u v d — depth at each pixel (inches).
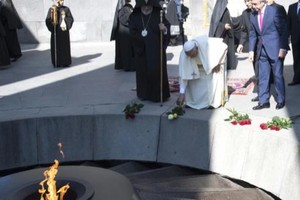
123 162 279.4
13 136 273.0
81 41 606.2
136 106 278.1
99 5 596.4
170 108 283.9
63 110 288.4
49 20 431.2
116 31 408.8
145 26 289.3
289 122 241.3
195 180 249.6
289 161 224.2
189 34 622.5
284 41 264.8
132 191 167.9
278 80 271.9
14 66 450.3
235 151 247.8
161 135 270.7
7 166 273.4
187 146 263.0
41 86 359.9
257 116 262.5
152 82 294.7
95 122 277.4
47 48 566.6
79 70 422.0
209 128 255.8
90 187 165.2
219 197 228.2
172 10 538.9
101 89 343.6
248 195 230.7
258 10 264.5
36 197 166.6
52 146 278.2
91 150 279.9
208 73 272.5
